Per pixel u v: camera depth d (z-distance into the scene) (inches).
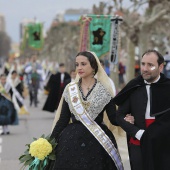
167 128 296.5
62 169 311.6
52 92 993.5
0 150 631.2
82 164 309.1
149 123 304.7
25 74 1539.1
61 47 3415.4
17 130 831.1
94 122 317.7
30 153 323.9
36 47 1678.2
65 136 318.0
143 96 307.6
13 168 514.0
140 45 1286.9
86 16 780.6
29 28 1670.8
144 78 306.5
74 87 324.8
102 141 313.0
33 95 1327.5
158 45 1979.6
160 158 295.7
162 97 303.1
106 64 1305.4
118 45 777.6
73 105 319.6
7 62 1555.1
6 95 796.0
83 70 322.0
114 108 323.3
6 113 785.6
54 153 320.5
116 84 813.9
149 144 296.5
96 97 319.6
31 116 1053.2
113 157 315.3
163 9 1242.0
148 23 1258.6
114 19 774.5
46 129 838.5
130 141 317.4
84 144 312.7
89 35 783.1
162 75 310.3
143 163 299.4
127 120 309.7
